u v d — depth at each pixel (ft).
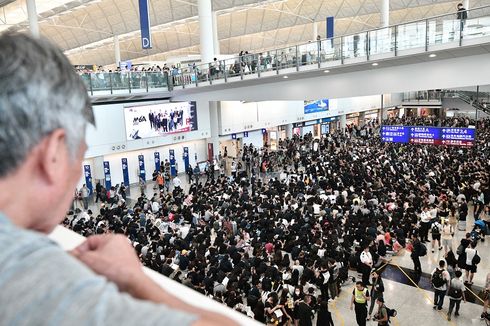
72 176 2.12
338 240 45.44
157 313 1.60
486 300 36.83
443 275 38.19
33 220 2.01
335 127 141.79
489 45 47.32
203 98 89.20
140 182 90.33
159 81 87.25
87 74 76.84
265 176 96.22
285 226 50.01
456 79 53.72
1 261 1.65
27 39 2.03
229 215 54.03
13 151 1.86
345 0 128.77
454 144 75.87
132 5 117.91
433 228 49.70
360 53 58.18
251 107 110.73
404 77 58.75
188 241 45.98
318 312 32.81
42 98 1.90
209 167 97.96
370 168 78.02
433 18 50.08
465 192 59.98
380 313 33.58
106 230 50.11
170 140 95.86
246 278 36.60
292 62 66.95
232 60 75.92
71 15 122.01
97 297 1.62
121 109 87.66
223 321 1.70
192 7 113.09
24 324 1.53
